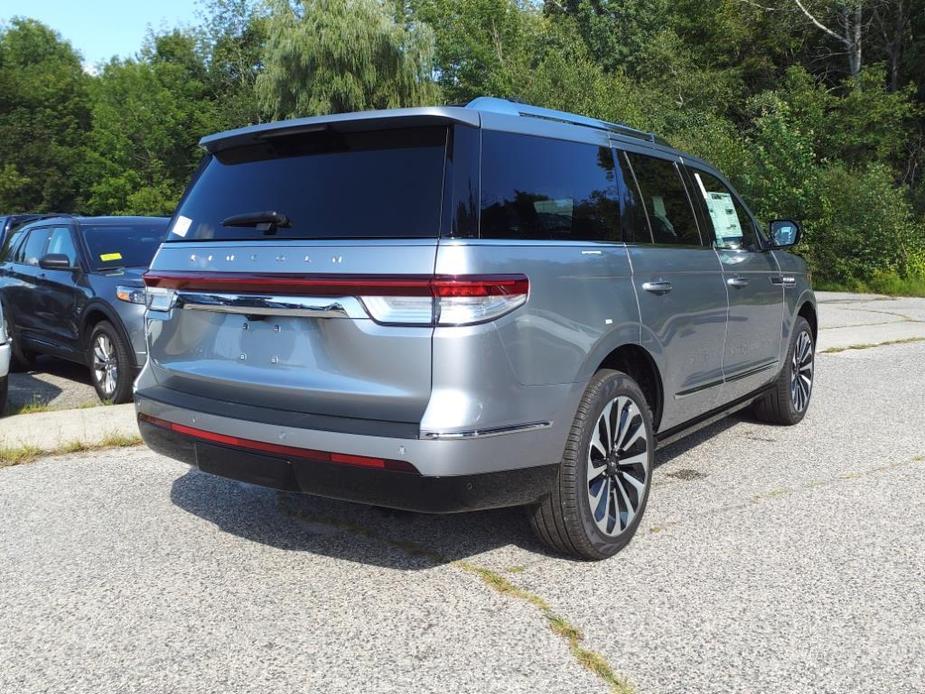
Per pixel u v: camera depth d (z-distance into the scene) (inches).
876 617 120.5
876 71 1092.5
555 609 123.9
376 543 152.0
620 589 130.8
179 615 123.8
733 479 191.6
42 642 115.9
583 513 135.3
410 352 115.0
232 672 107.0
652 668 106.5
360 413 118.4
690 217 180.5
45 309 327.6
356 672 106.5
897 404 277.0
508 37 1521.9
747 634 115.5
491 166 125.6
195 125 1753.2
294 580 136.0
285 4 1358.3
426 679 104.4
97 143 1861.5
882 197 842.2
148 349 152.3
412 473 113.9
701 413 183.0
